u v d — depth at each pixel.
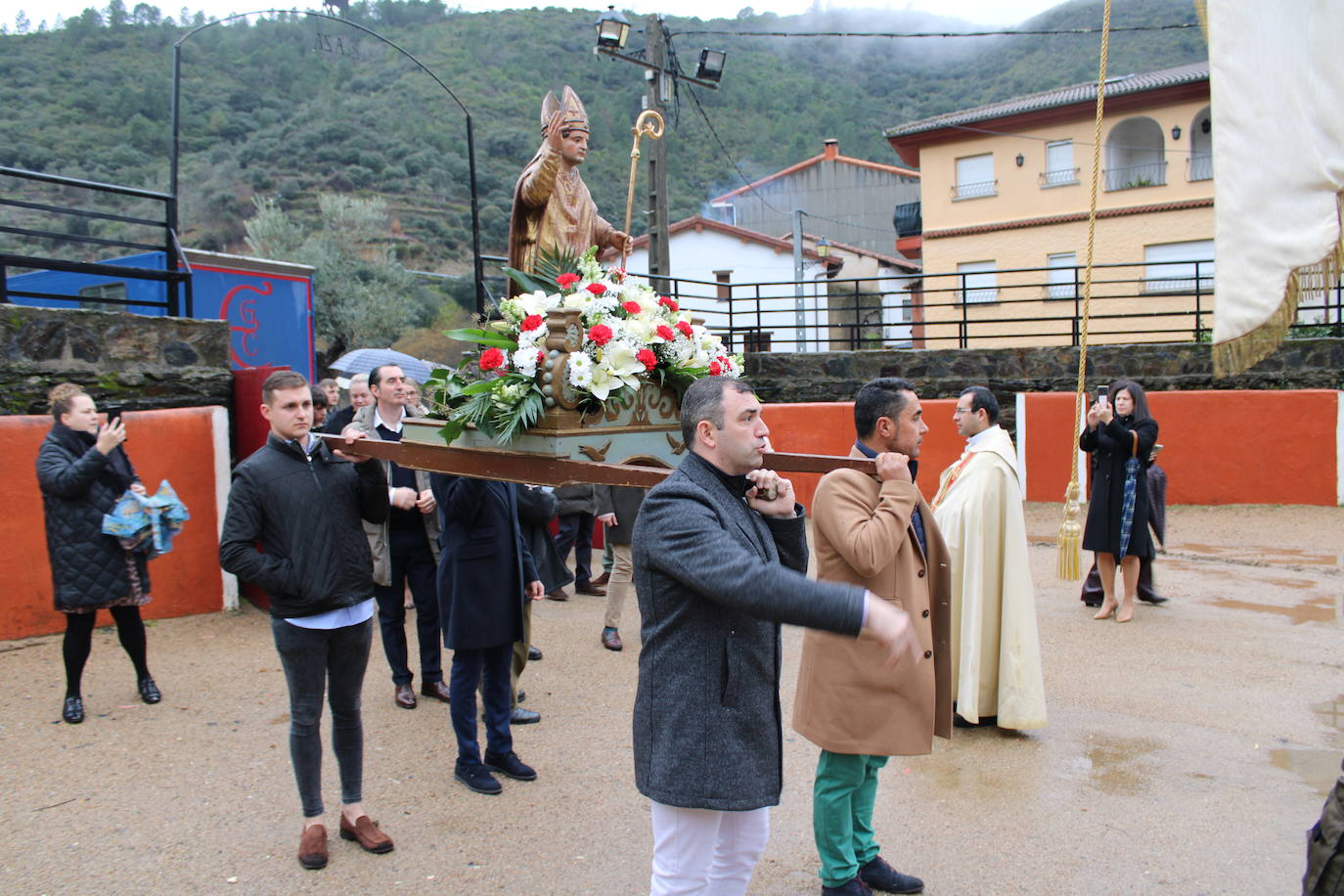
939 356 13.71
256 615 7.14
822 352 13.97
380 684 5.84
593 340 2.91
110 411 4.92
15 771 4.48
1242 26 2.50
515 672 5.11
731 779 2.47
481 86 50.59
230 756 4.69
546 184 7.29
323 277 27.20
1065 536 5.07
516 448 3.01
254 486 3.55
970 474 5.05
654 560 2.46
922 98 64.50
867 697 3.26
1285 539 10.42
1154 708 5.41
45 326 6.85
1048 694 5.68
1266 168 2.49
